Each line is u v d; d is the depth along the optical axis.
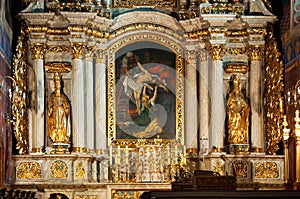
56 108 32.56
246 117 33.09
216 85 32.94
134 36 34.19
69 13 32.34
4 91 30.52
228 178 26.92
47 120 32.97
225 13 32.78
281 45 33.50
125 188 31.97
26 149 32.53
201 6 32.75
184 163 32.88
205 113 33.41
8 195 26.56
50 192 31.84
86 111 33.09
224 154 32.53
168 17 33.88
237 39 33.66
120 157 33.31
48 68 33.12
